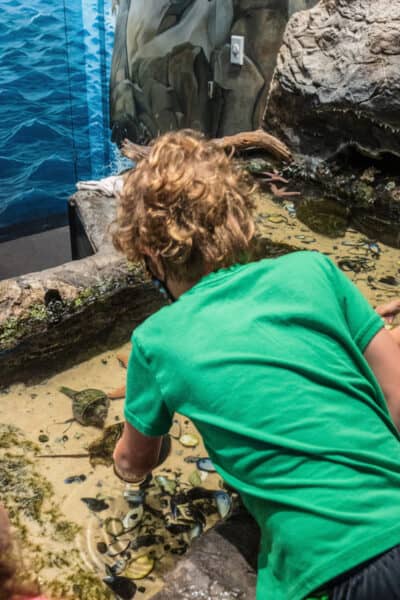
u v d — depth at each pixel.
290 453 0.85
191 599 1.12
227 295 0.94
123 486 1.74
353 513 0.83
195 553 1.20
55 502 1.69
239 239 0.97
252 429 0.86
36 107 4.40
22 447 1.87
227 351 0.88
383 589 0.79
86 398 2.04
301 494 0.85
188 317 0.92
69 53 4.38
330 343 0.94
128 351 2.29
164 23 4.72
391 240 3.00
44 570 1.49
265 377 0.87
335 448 0.85
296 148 3.72
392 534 0.82
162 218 0.93
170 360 0.90
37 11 4.04
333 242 2.97
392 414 1.03
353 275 2.68
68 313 2.29
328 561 0.82
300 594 0.85
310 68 3.49
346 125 3.38
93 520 1.63
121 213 1.02
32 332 2.22
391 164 3.37
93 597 1.43
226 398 0.87
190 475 1.77
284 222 3.15
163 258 0.97
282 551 0.88
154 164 0.98
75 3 4.22
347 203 3.38
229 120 4.60
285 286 0.95
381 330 1.03
